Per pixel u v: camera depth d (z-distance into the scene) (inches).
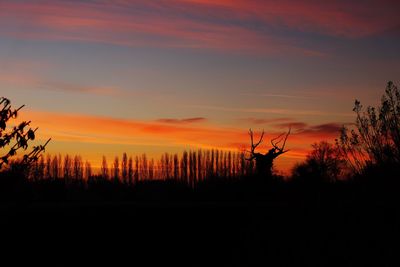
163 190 1584.6
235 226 763.4
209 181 1600.6
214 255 677.9
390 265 633.6
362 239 721.0
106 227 707.4
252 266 635.5
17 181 397.7
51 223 674.8
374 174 971.3
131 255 666.8
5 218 637.3
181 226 751.1
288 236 736.3
